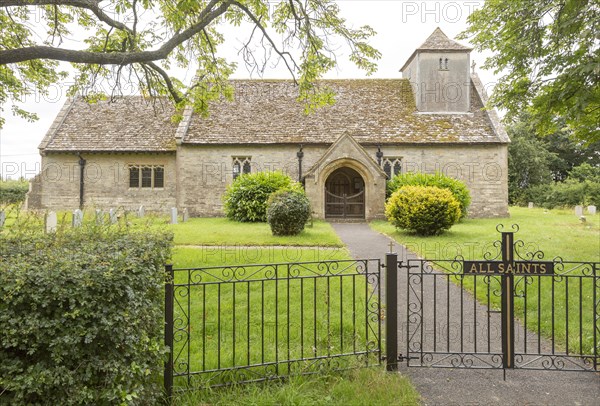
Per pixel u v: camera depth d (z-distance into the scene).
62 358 2.83
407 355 4.57
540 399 3.97
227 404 3.74
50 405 2.82
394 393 3.94
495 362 4.79
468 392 4.11
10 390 2.75
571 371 4.54
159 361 3.70
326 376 4.24
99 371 3.04
